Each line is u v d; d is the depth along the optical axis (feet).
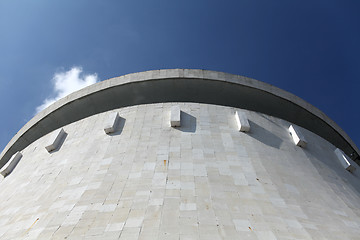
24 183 54.85
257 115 62.18
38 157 61.16
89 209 40.11
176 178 44.57
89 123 62.23
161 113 59.16
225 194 42.22
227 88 70.79
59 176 50.57
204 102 72.08
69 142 59.88
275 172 49.06
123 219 37.52
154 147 51.24
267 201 42.19
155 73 69.87
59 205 42.63
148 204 39.83
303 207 43.11
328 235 37.99
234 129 56.54
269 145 55.42
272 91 72.28
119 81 70.54
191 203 39.96
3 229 42.55
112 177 45.98
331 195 49.26
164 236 34.35
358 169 69.62
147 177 44.98
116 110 62.90
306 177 51.06
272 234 35.91
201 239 34.01
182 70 69.77
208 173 45.85
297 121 78.33
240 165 48.47
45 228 38.34
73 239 35.24
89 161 51.19
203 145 51.57
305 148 59.82
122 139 54.19
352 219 44.86
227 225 36.55
